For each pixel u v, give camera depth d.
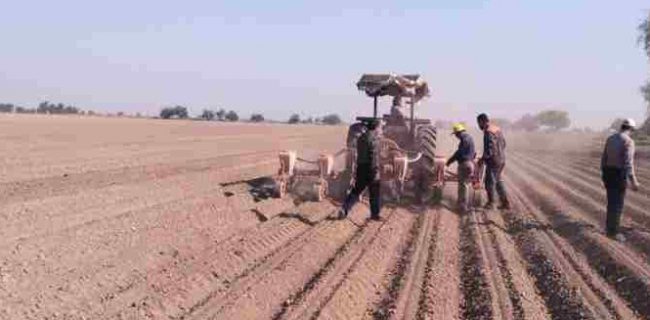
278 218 13.11
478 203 16.00
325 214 13.99
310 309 7.93
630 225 13.62
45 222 10.82
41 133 35.53
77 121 55.28
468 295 8.89
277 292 8.59
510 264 10.34
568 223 13.62
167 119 84.75
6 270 8.14
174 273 8.90
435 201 16.09
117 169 19.38
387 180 15.73
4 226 10.31
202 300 8.16
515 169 28.33
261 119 101.12
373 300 8.66
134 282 8.48
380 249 11.15
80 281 8.16
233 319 7.55
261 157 27.14
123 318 7.30
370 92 17.94
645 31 40.62
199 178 18.00
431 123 17.75
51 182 15.68
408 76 18.11
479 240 12.13
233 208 13.52
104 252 9.41
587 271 9.97
